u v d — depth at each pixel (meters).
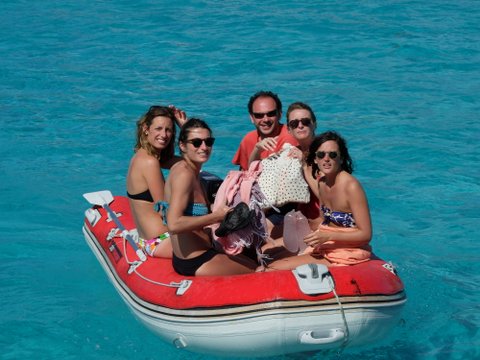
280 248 11.91
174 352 11.27
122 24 32.28
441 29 30.61
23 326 12.04
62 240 15.36
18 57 28.19
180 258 11.09
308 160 11.17
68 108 23.14
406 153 19.31
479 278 13.52
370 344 10.85
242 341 10.20
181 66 26.83
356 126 21.19
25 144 20.42
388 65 26.53
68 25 32.41
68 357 11.20
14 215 16.48
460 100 23.22
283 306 10.00
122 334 11.82
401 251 14.52
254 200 11.30
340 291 10.17
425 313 12.28
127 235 12.69
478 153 19.30
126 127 21.62
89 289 13.39
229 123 21.56
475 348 11.23
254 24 31.67
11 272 13.96
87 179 18.34
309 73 25.77
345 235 10.79
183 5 35.34
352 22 31.70
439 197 16.94
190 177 10.87
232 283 10.43
